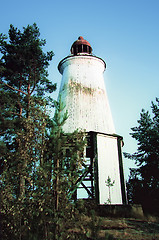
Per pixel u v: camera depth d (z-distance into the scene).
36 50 18.44
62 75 25.11
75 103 21.22
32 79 19.78
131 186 27.81
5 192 6.64
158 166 23.80
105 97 23.06
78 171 6.38
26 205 6.25
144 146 25.19
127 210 15.21
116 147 20.12
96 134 19.42
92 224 5.84
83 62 24.25
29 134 6.97
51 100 19.03
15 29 19.66
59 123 6.84
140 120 26.53
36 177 6.46
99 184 17.58
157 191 23.78
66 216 5.82
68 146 6.61
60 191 5.96
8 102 16.78
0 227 6.34
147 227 11.55
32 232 5.91
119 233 9.84
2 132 15.52
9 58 18.59
